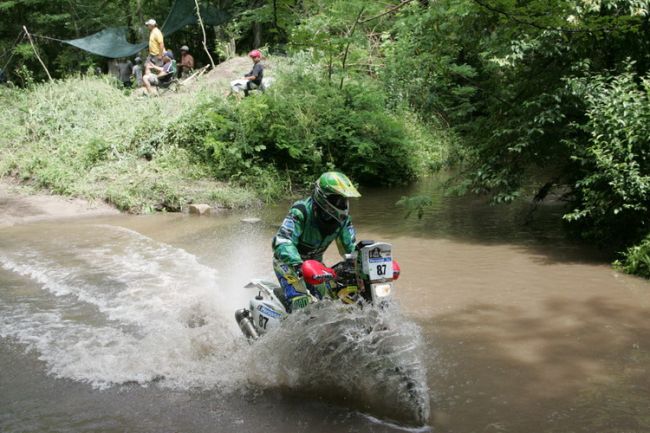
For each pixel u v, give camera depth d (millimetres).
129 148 15328
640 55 9289
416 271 7863
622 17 8320
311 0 13977
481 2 8242
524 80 10148
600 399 4281
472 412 4125
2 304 6730
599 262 8109
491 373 4762
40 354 5254
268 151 16219
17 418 4117
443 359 5059
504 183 9664
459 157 20312
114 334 5727
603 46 9492
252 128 15633
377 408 4211
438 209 12898
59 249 9367
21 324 6047
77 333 5766
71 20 30094
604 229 8750
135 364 5000
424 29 11422
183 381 4680
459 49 11656
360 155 16562
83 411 4211
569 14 8602
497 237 9875
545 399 4301
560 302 6492
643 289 6875
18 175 14695
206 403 4312
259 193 14633
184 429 3945
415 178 18453
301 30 10438
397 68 20719
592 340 5414
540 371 4785
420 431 3869
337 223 4637
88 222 11797
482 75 15180
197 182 14398
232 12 26000
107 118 16344
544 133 9359
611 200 8078
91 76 19656
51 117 16500
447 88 17188
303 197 15156
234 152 14781
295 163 16406
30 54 27094
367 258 4145
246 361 4840
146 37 30500
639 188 7504
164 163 14656
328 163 16391
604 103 8281
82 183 13750
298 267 4562
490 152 10172
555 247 9055
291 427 3943
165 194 13352
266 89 17438
